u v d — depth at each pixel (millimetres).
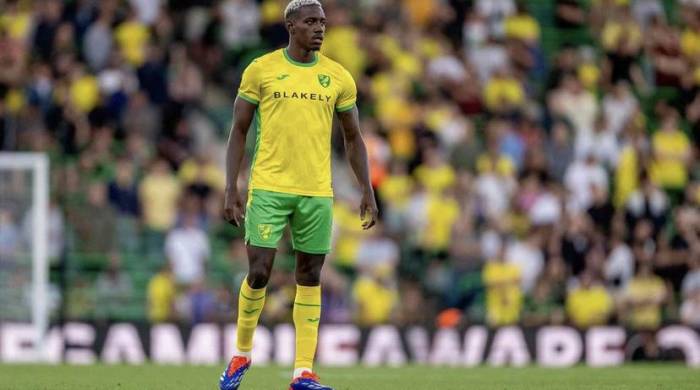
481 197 66250
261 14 74312
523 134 70812
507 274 61750
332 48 73188
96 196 62031
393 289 61469
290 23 27156
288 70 27062
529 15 79750
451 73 73812
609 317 62281
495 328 54594
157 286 58969
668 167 73188
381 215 65688
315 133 27047
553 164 69688
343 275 63281
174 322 53750
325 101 27156
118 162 63094
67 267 61156
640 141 72250
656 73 78688
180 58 71000
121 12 71812
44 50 70000
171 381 35562
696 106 78250
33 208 55719
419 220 64812
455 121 71062
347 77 27672
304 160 26969
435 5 77062
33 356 54031
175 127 67438
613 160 71250
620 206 70438
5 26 72250
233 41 73812
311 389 27203
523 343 54500
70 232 61500
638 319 62781
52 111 66312
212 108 71000
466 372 43562
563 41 80562
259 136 27156
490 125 69750
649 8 80688
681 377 39844
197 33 72875
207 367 45250
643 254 64125
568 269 63031
